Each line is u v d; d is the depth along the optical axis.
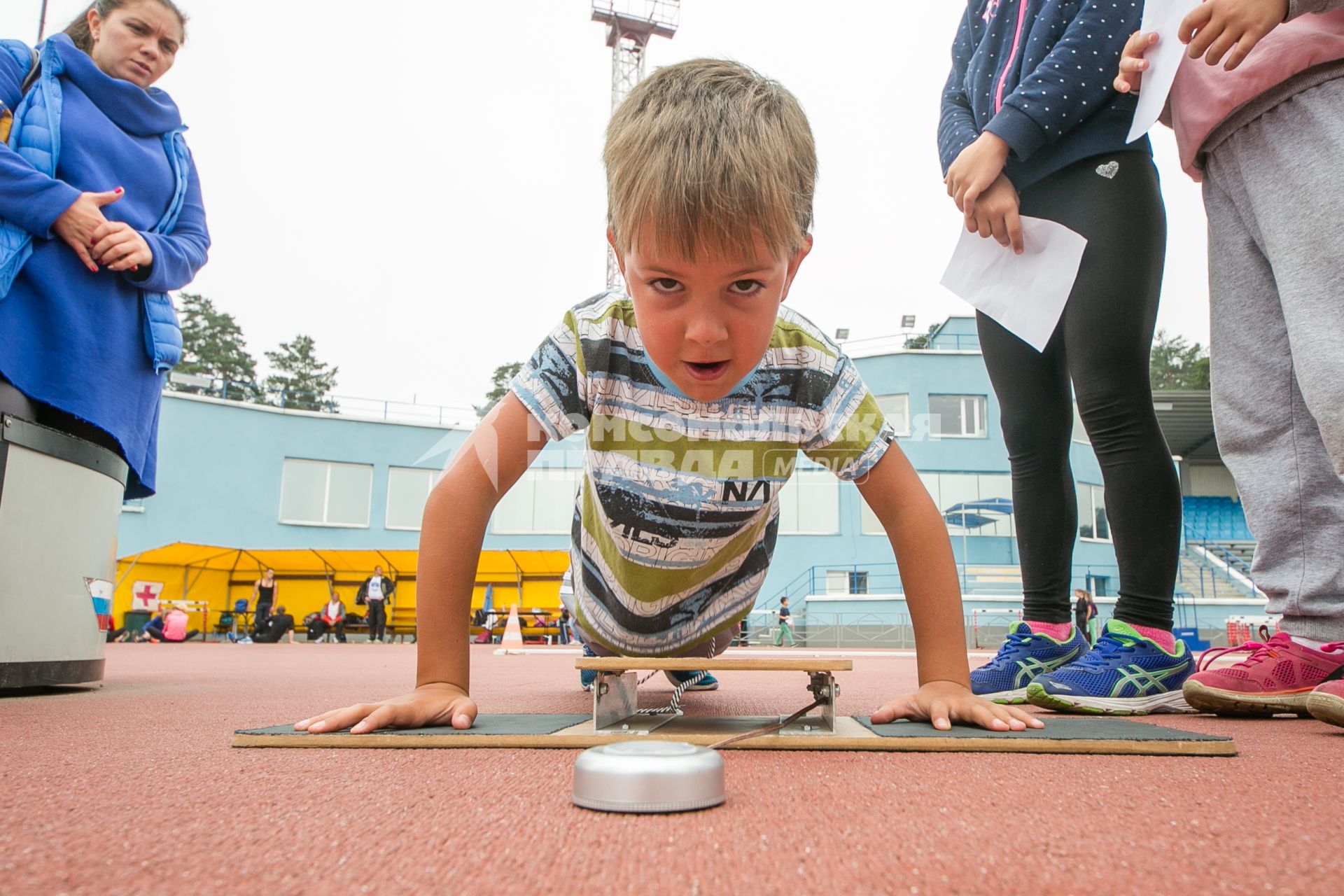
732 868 0.56
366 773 0.91
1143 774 0.92
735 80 1.23
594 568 1.74
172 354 2.61
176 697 2.24
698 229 1.07
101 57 2.51
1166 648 1.76
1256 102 1.58
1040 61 1.94
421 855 0.59
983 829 0.66
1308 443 1.64
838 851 0.60
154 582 17.48
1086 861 0.58
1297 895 0.51
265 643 16.62
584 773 0.73
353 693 2.44
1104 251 1.80
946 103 2.34
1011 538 9.65
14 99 2.26
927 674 1.34
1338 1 1.43
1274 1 1.40
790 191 1.15
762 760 1.01
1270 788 0.84
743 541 1.70
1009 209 1.85
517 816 0.70
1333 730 1.43
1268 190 1.55
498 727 1.19
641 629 1.76
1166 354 32.50
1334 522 1.62
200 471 18.41
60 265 2.22
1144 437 1.79
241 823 0.69
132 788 0.83
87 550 2.43
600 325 1.48
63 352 2.24
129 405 2.47
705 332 1.13
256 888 0.52
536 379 1.41
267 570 17.14
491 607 18.64
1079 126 1.88
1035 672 1.98
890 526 1.42
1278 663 1.64
